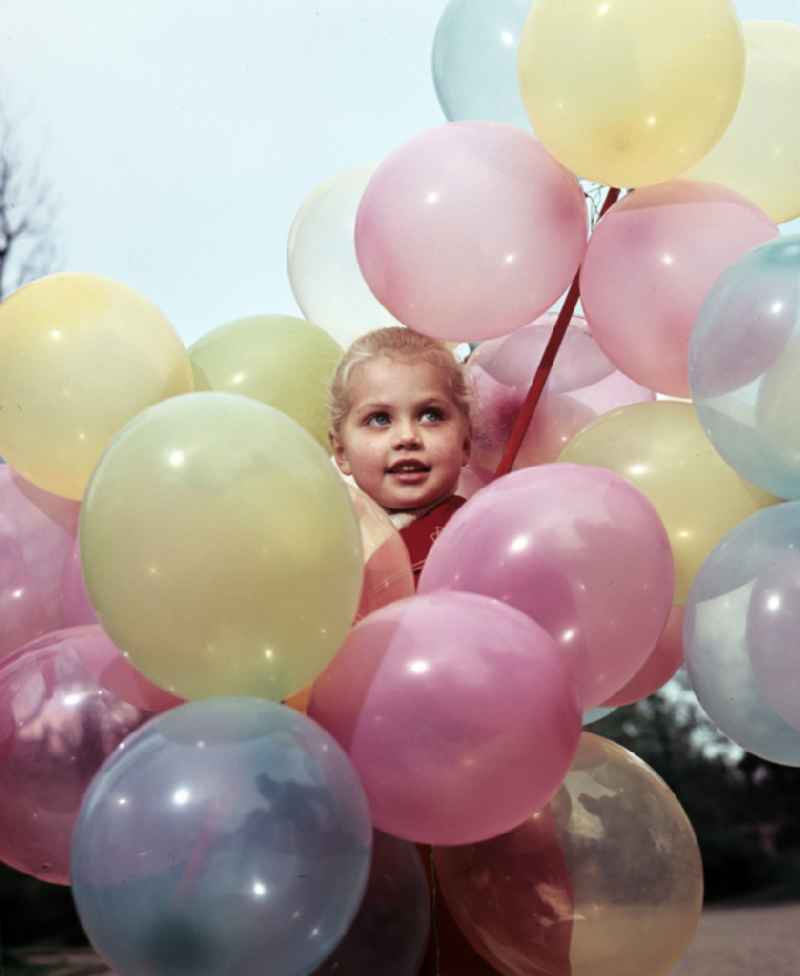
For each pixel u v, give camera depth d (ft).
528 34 4.94
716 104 4.77
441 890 4.93
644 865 4.67
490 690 4.02
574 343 5.86
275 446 3.97
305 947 3.79
